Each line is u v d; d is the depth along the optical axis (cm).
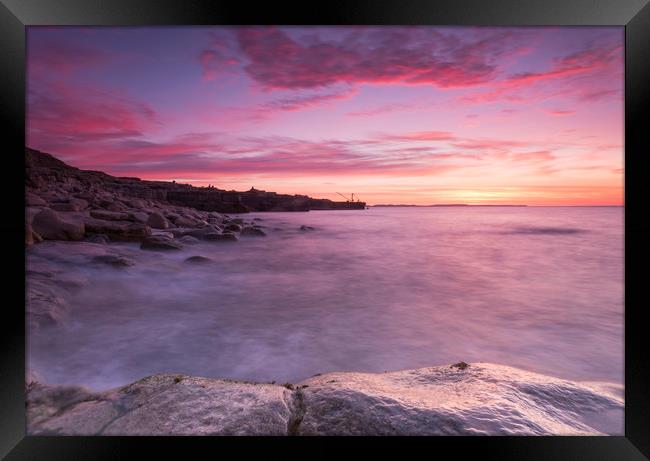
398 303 891
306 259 1476
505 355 596
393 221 3775
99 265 943
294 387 316
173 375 329
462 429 249
